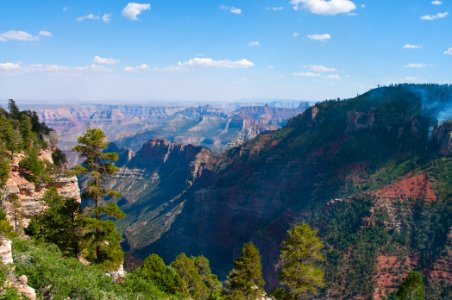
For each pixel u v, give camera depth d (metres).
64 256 42.00
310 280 46.28
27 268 29.25
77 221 40.56
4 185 56.88
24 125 82.94
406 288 51.47
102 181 41.06
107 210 40.94
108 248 41.78
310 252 46.25
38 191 64.06
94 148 39.94
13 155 68.75
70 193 68.81
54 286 28.22
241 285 56.69
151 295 40.41
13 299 22.11
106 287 35.00
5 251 26.05
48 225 46.56
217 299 63.00
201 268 75.56
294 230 46.53
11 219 55.53
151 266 52.06
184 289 54.41
